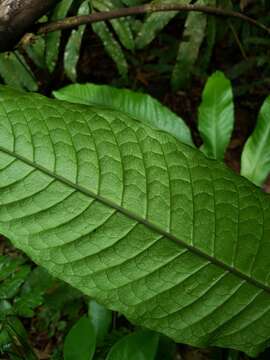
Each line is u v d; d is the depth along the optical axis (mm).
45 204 352
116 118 342
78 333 503
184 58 1008
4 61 1058
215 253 380
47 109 336
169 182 359
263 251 383
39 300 697
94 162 348
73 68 1048
